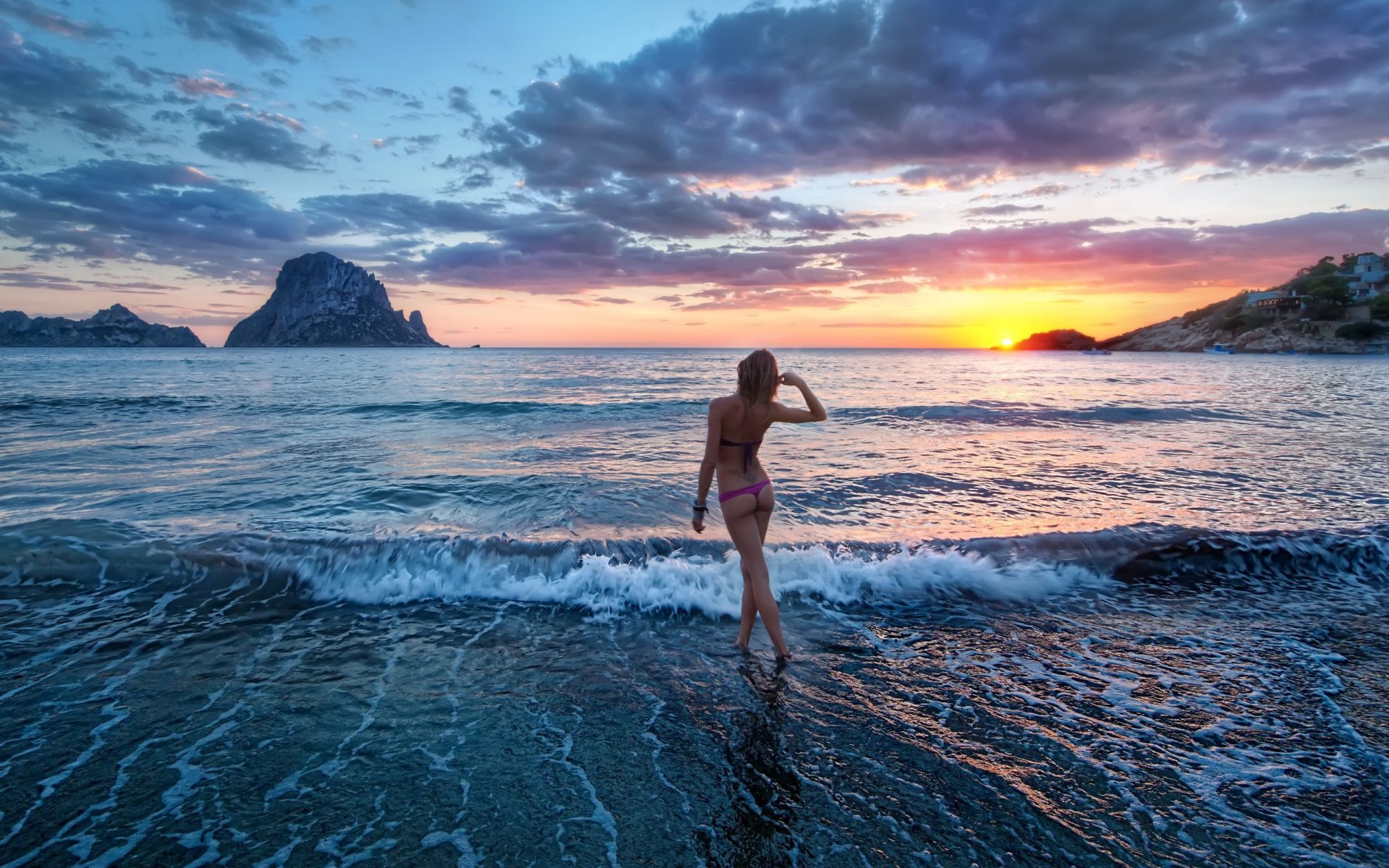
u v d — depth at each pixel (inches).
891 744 124.0
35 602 187.8
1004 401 842.2
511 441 490.0
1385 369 1891.0
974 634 176.2
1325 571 220.8
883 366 2364.7
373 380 1248.8
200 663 156.6
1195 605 193.9
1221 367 2138.3
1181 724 130.1
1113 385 1219.9
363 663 158.4
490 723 132.3
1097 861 92.3
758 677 152.7
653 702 141.3
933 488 331.6
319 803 106.1
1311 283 5241.1
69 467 366.3
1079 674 152.4
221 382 1143.0
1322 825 99.7
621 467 385.7
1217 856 93.1
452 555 215.5
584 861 93.0
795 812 104.2
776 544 230.7
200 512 271.3
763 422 162.9
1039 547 226.8
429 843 97.0
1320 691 142.8
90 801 105.0
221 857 93.1
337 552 214.8
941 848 95.3
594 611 193.9
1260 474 359.9
